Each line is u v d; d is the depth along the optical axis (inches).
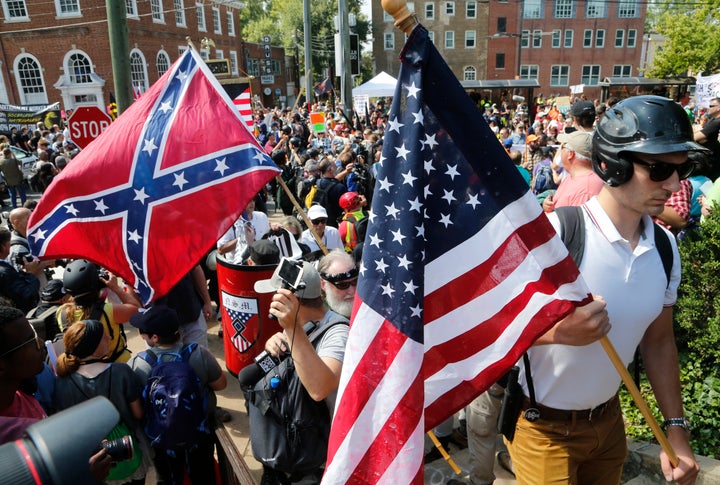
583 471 84.0
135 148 115.7
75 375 114.8
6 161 579.2
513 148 545.3
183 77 120.3
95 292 139.3
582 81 2017.7
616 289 71.9
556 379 75.2
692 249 140.2
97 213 115.3
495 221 67.9
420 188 66.6
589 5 1946.4
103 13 1178.6
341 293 117.5
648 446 127.0
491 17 1958.7
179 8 1381.6
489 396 113.0
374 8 1988.2
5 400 72.5
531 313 66.5
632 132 65.9
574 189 132.9
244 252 186.4
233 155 115.8
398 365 64.9
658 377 79.7
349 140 605.0
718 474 115.4
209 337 236.2
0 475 27.2
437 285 68.9
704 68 1422.2
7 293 169.5
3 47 1205.1
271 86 1980.8
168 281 116.1
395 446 63.9
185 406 117.8
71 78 1225.4
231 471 115.5
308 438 105.0
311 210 224.7
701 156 89.0
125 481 116.0
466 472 135.0
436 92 67.1
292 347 89.1
